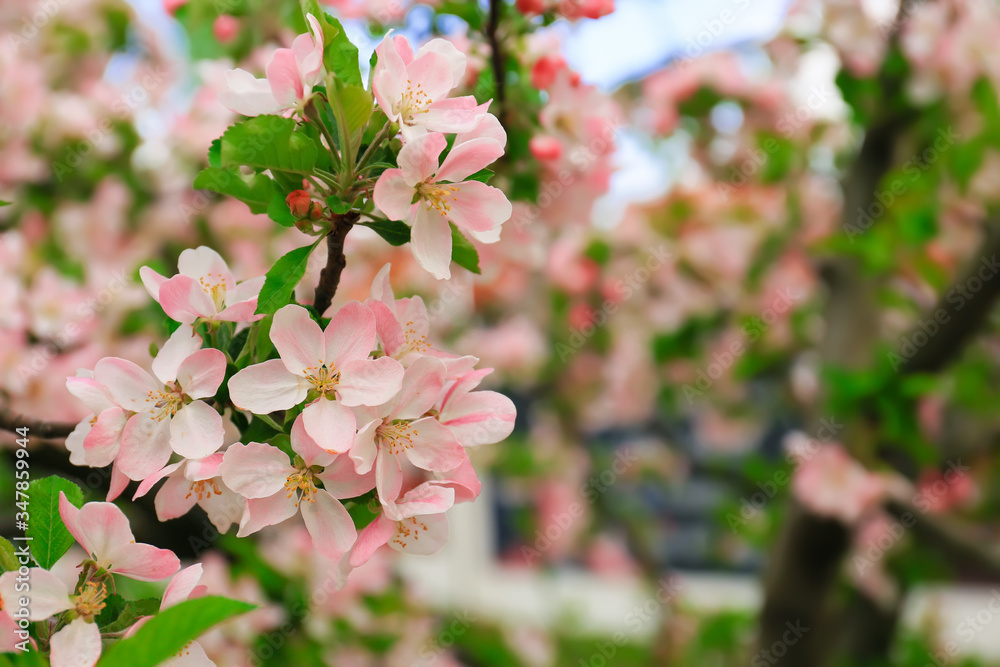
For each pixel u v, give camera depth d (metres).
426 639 1.04
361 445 0.38
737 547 1.62
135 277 0.71
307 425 0.37
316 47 0.39
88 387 0.39
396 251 0.84
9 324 0.64
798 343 1.31
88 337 0.74
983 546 1.01
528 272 1.24
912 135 1.09
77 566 0.37
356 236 0.46
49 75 1.02
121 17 1.01
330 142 0.40
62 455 0.50
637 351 1.46
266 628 0.77
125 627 0.38
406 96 0.39
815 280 1.30
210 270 0.42
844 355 1.08
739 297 1.35
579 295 1.30
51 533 0.40
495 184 0.60
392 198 0.38
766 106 1.24
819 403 1.10
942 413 1.20
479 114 0.40
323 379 0.38
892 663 1.25
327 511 0.38
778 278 1.32
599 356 1.50
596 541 1.78
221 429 0.38
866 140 1.07
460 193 0.39
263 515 0.38
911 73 1.00
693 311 1.35
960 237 1.17
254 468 0.38
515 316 1.45
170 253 0.96
